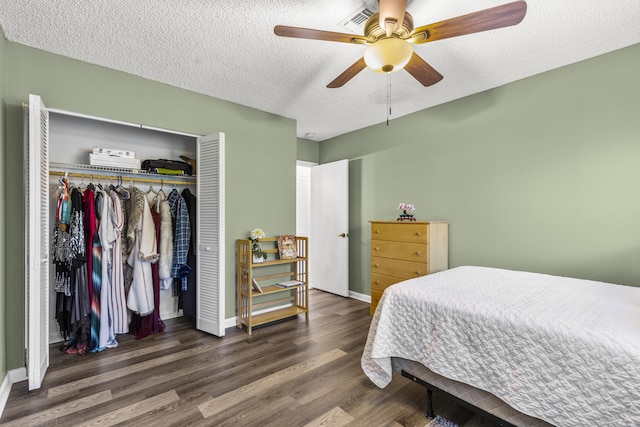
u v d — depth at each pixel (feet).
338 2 5.72
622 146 7.38
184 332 10.00
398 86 9.53
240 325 10.46
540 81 8.66
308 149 16.15
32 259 6.27
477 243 10.08
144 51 7.48
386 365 5.96
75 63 7.82
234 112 10.80
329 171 15.10
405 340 5.81
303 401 6.21
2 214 6.53
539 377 4.24
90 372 7.34
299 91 9.89
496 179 9.61
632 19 6.20
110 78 8.34
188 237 10.39
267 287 11.07
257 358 8.10
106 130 10.12
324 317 11.52
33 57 7.26
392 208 12.76
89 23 6.34
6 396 6.24
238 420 5.63
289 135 12.44
